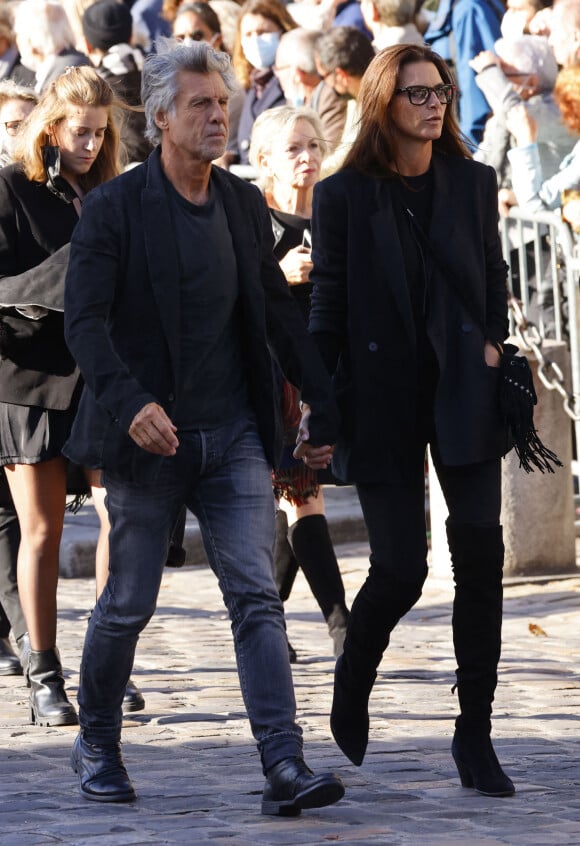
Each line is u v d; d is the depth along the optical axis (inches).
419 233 378.9
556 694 516.7
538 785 388.5
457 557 377.4
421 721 474.3
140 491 358.9
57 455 472.1
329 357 386.3
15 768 415.5
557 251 794.8
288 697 358.3
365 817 354.6
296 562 570.9
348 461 378.6
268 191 561.3
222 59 354.6
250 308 359.3
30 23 910.4
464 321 376.5
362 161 385.1
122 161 535.5
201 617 692.1
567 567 769.6
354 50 822.5
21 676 560.7
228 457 361.1
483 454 370.6
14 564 538.0
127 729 464.4
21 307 457.1
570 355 796.6
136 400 335.6
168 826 346.3
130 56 890.7
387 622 381.4
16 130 540.4
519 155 795.4
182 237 353.1
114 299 354.6
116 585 364.5
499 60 826.2
